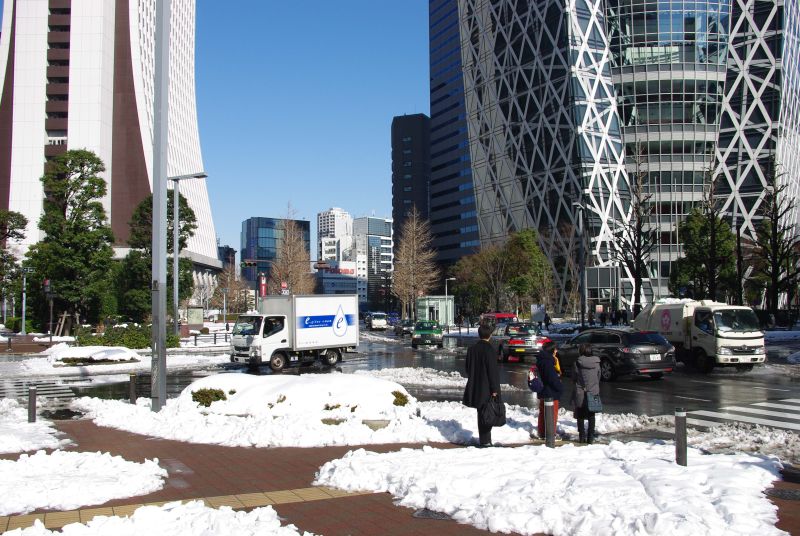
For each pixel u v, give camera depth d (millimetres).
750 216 76500
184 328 52562
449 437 10680
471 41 97375
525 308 72000
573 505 6109
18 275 57250
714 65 79438
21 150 93438
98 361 29734
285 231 69625
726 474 7133
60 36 95188
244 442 10602
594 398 10312
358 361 30672
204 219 139125
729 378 21281
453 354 35188
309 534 5727
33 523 6223
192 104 136500
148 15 107438
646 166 79062
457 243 140250
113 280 51156
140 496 7355
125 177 95750
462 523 6137
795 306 66062
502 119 90500
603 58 80375
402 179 179750
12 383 22938
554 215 81250
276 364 25844
